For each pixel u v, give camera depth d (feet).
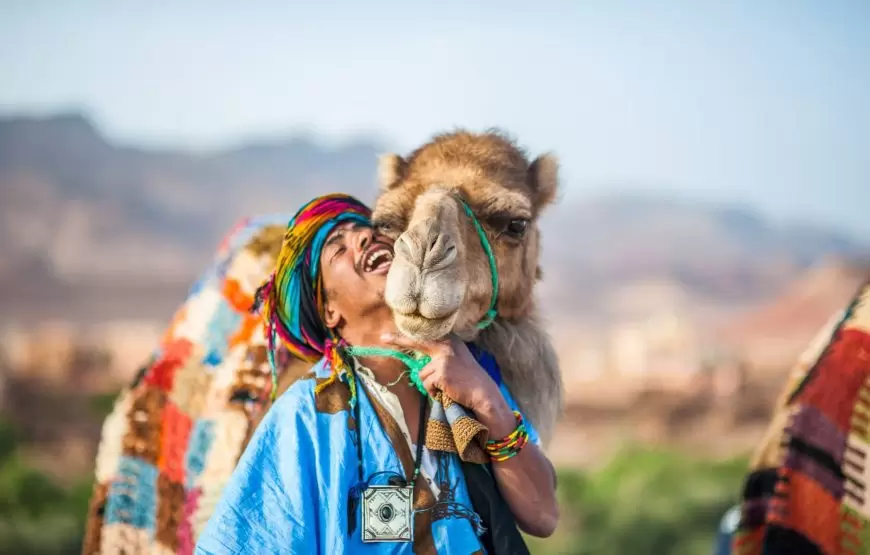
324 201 13.12
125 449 16.87
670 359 158.10
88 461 126.11
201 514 16.19
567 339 246.06
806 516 13.33
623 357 162.50
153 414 16.96
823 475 13.39
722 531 23.18
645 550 72.84
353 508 11.38
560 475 86.69
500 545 11.60
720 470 85.51
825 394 13.70
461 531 11.48
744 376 151.64
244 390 16.55
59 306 274.36
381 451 11.60
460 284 11.24
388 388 12.00
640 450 98.48
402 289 11.03
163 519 16.44
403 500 11.41
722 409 148.25
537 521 12.23
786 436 13.67
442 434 11.68
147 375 17.26
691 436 143.95
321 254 12.80
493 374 13.25
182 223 340.80
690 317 282.56
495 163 13.64
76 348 159.43
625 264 338.54
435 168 13.42
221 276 17.71
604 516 75.82
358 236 12.76
